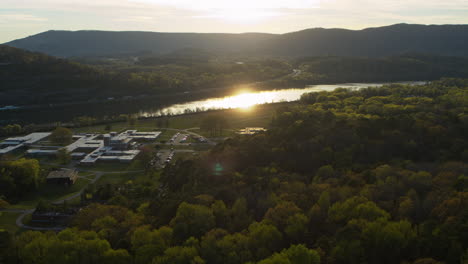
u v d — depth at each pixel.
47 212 199.00
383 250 111.19
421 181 159.62
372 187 157.88
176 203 167.00
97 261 124.38
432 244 108.94
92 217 172.62
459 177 153.00
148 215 172.62
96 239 130.75
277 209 142.25
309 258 107.19
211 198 169.00
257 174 199.38
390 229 113.81
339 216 135.00
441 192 145.62
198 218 143.12
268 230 125.62
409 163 193.50
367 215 129.88
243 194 172.12
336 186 169.25
